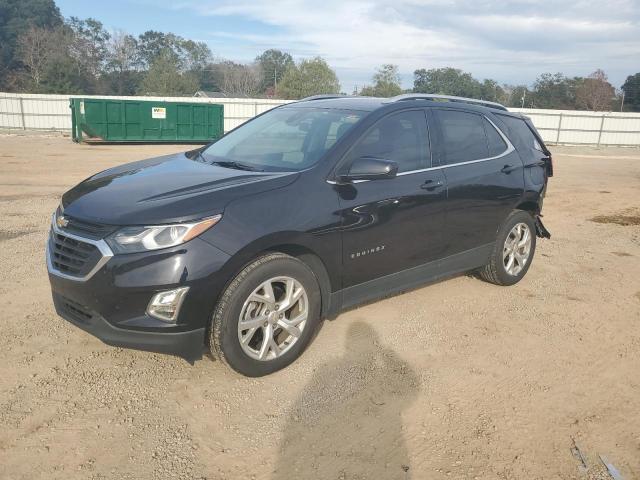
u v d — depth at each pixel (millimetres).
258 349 3502
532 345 4168
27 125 33719
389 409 3240
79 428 2957
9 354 3693
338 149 3848
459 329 4395
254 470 2697
